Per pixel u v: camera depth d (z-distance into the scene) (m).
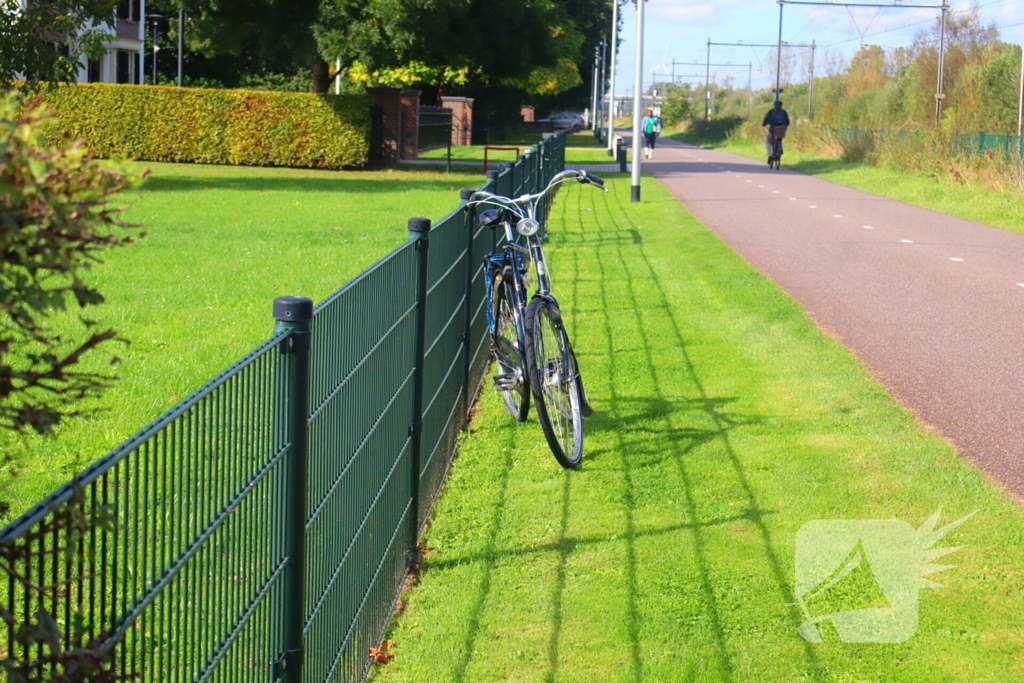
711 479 5.19
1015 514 4.65
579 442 5.42
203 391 2.08
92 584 1.71
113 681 1.67
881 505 4.80
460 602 4.01
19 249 1.43
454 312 5.55
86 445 5.33
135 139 28.62
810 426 5.98
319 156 28.34
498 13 29.53
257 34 29.17
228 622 2.31
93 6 16.05
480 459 5.57
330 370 3.00
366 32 26.05
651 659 3.55
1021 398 6.46
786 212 18.47
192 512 2.09
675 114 104.94
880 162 29.55
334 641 3.18
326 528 3.03
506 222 5.66
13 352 1.78
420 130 36.41
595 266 11.83
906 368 7.20
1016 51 27.98
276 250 12.12
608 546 4.45
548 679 3.45
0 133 1.38
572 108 99.31
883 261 12.40
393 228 14.53
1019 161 21.36
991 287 10.59
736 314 9.13
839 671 3.45
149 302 8.88
